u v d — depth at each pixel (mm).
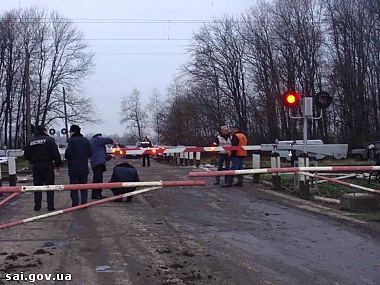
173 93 68188
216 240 7754
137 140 95000
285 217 9742
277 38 50438
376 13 41812
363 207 10234
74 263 6449
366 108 45750
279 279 5754
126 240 7762
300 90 49125
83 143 11047
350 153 39500
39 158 10641
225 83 55125
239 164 14750
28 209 10977
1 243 7551
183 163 28688
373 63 44500
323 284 5570
